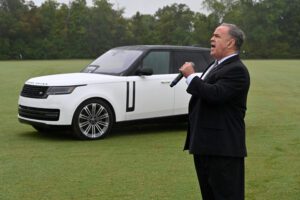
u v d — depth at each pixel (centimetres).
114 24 8912
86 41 8769
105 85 973
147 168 740
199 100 425
